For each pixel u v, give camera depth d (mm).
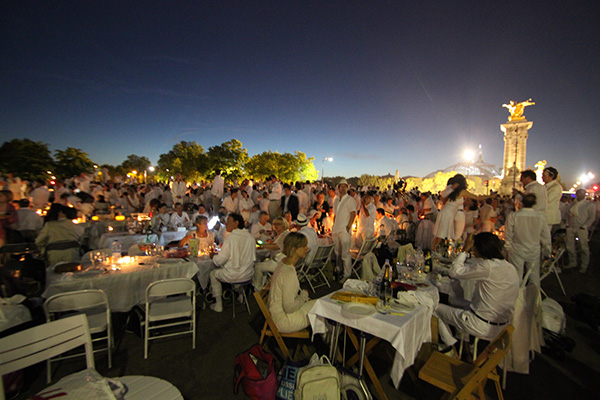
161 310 3545
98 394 1799
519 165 26984
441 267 4152
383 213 7531
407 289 3168
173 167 51562
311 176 54531
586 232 7281
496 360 2230
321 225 8273
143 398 2000
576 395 2998
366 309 2715
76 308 2996
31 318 3074
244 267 4324
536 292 3260
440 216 5266
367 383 3041
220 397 2795
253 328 4090
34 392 2826
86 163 24266
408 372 3045
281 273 3068
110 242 5801
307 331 3131
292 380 2721
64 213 4820
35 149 20516
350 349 3613
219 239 6344
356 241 7066
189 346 3631
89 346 2238
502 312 2965
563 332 3963
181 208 7453
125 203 10742
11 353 1910
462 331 3203
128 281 3666
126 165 81312
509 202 10617
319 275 6285
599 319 4430
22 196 11508
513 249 4461
